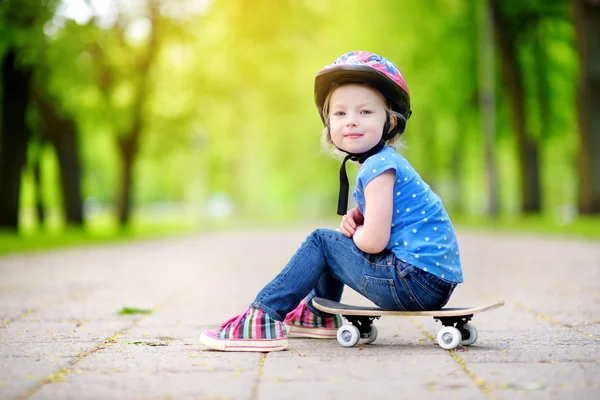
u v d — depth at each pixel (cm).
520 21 3238
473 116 3647
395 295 512
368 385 395
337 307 529
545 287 964
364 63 527
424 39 3462
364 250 516
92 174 6719
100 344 546
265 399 366
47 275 1239
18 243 2066
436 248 509
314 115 4684
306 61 4250
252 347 510
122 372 435
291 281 527
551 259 1466
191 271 1330
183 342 557
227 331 519
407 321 690
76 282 1109
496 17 3231
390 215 511
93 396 375
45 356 491
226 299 877
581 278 1070
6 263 1534
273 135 5316
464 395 371
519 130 3294
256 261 1606
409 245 508
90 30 2303
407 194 517
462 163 4788
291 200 6562
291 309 529
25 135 2483
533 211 3347
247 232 3622
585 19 2725
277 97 4569
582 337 565
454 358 475
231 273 1284
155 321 686
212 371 437
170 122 3469
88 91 2803
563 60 3375
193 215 5469
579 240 2092
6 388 393
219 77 3569
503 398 365
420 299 512
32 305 820
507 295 888
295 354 497
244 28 3434
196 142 4088
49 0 2139
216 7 3341
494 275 1168
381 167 513
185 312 756
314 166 5362
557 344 531
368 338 546
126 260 1641
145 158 3594
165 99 3550
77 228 3041
